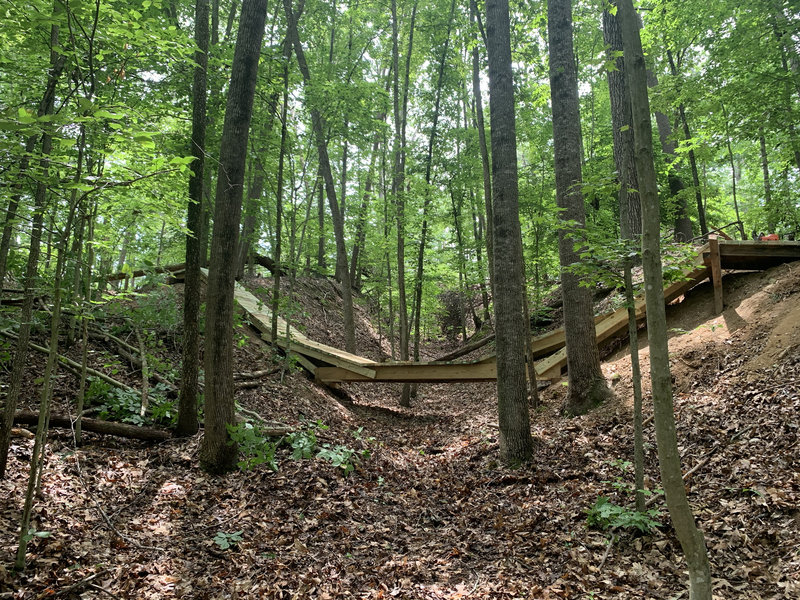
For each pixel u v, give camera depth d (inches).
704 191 473.7
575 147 298.7
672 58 508.1
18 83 197.0
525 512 197.8
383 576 155.0
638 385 172.6
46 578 131.1
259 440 220.2
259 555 162.9
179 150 242.1
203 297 418.9
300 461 246.8
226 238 226.2
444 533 189.6
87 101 109.1
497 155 260.5
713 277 315.6
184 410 245.9
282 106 366.3
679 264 173.6
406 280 582.6
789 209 399.2
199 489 203.8
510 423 254.8
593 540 164.1
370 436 340.5
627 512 163.8
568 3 301.9
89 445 216.8
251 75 231.5
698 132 414.9
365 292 741.9
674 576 137.9
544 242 478.6
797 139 345.1
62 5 129.1
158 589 137.1
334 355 414.9
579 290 304.0
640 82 112.9
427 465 283.3
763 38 349.1
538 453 259.8
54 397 235.3
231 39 480.1
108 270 288.7
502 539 178.9
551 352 395.2
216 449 220.2
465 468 266.1
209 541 167.6
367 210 605.3
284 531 181.6
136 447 230.2
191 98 292.7
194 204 239.6
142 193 181.5
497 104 259.6
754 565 135.6
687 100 387.5
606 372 325.4
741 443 197.3
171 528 172.7
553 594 137.3
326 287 741.3
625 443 239.3
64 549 144.6
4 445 166.7
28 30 164.1
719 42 356.5
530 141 584.1
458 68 521.7
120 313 322.0
